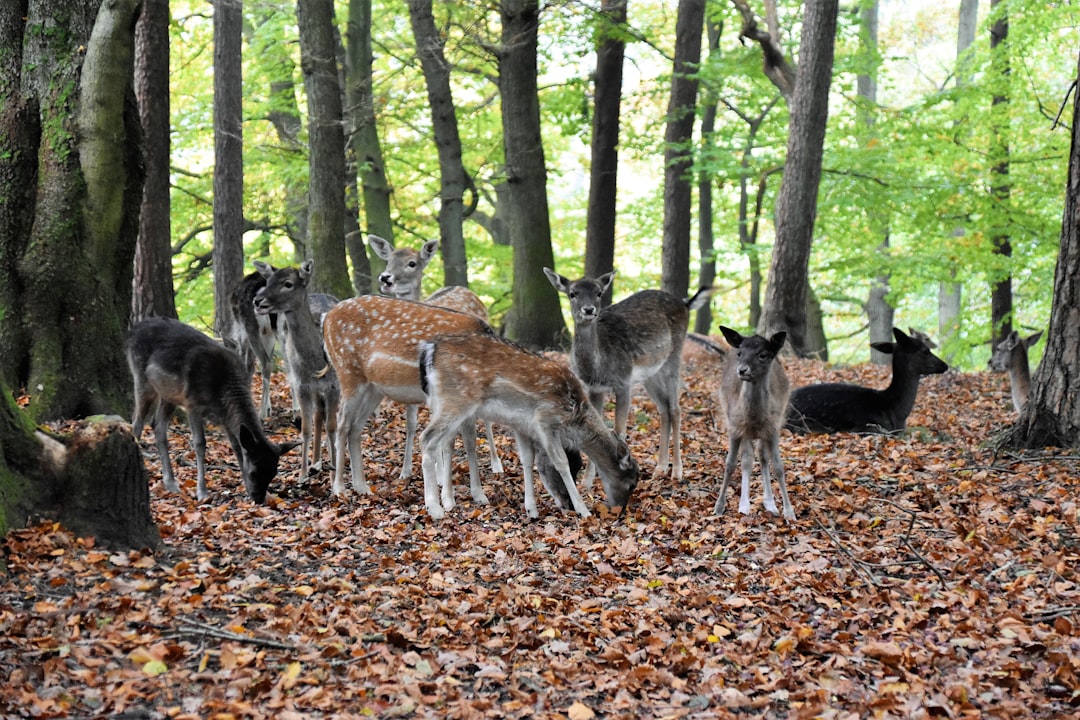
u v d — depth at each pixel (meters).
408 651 5.09
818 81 16.88
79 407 8.97
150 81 12.05
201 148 24.22
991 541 7.08
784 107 23.08
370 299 8.45
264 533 6.87
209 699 4.41
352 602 5.58
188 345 8.08
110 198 9.22
